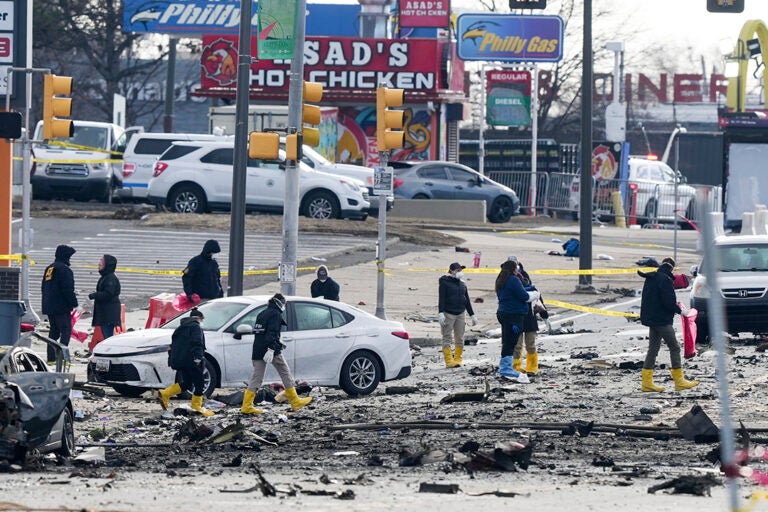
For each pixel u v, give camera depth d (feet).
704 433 178.50
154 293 373.40
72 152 554.05
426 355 302.04
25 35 324.19
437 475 147.33
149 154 537.65
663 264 237.25
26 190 315.99
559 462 159.84
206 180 506.89
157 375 229.45
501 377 255.91
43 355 283.59
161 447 178.70
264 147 290.15
